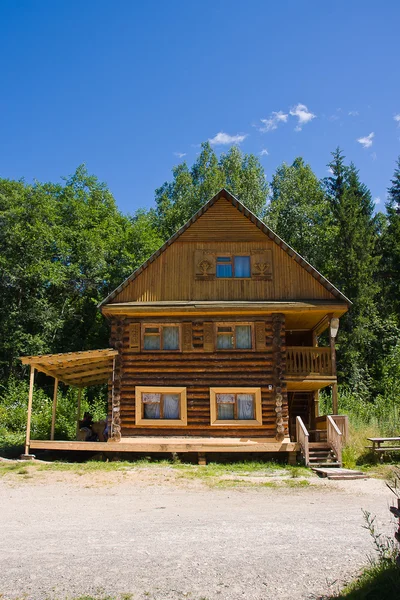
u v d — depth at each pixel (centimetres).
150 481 1555
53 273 4009
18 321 3947
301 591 687
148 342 2119
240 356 2080
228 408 2061
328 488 1460
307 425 2589
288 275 2181
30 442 1980
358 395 3478
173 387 2059
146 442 1994
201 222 2234
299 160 5816
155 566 780
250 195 5131
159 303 2112
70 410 3084
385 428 2459
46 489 1431
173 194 5638
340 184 4525
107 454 2042
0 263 3975
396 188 5047
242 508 1196
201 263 2183
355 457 1950
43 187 4556
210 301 2131
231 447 1939
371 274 4153
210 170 5441
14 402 3253
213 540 912
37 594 682
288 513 1134
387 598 627
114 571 761
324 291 2166
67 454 2184
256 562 795
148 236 4644
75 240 4503
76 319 4397
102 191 5238
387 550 749
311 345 2589
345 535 939
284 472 1753
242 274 2184
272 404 2039
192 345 2095
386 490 1423
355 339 3784
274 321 2105
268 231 2202
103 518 1091
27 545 889
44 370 2133
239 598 668
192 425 2028
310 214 4800
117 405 2044
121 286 2144
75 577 739
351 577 730
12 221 4112
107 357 2081
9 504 1236
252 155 5600
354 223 4147
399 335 3975
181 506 1222
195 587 702
